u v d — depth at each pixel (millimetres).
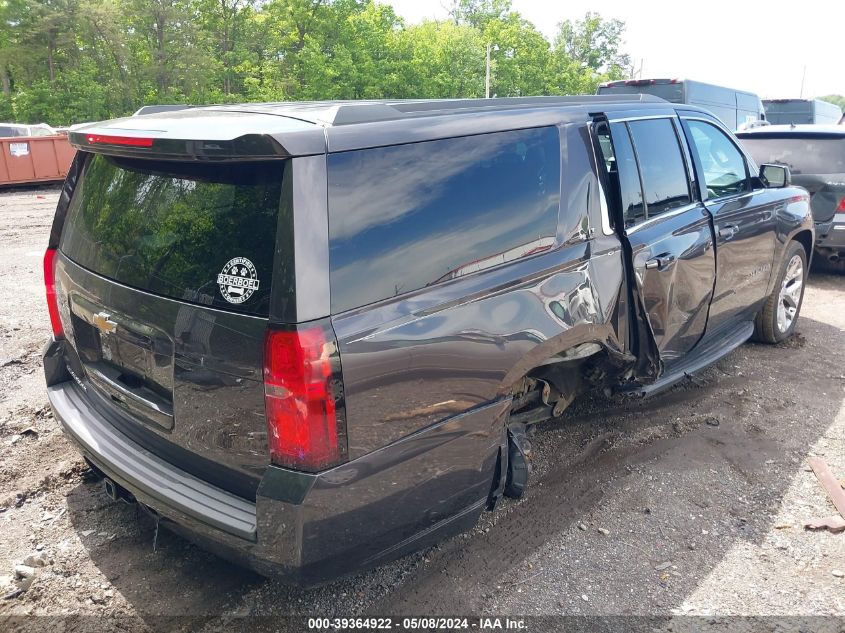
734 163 4660
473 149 2578
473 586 2779
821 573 2885
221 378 2182
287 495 2047
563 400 3508
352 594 2723
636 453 3889
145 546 2994
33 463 3666
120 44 48531
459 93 48469
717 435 4117
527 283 2689
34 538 3031
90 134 2584
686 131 4102
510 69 55438
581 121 3133
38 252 9305
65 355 3193
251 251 2096
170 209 2385
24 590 2691
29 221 12359
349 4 45188
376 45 45594
